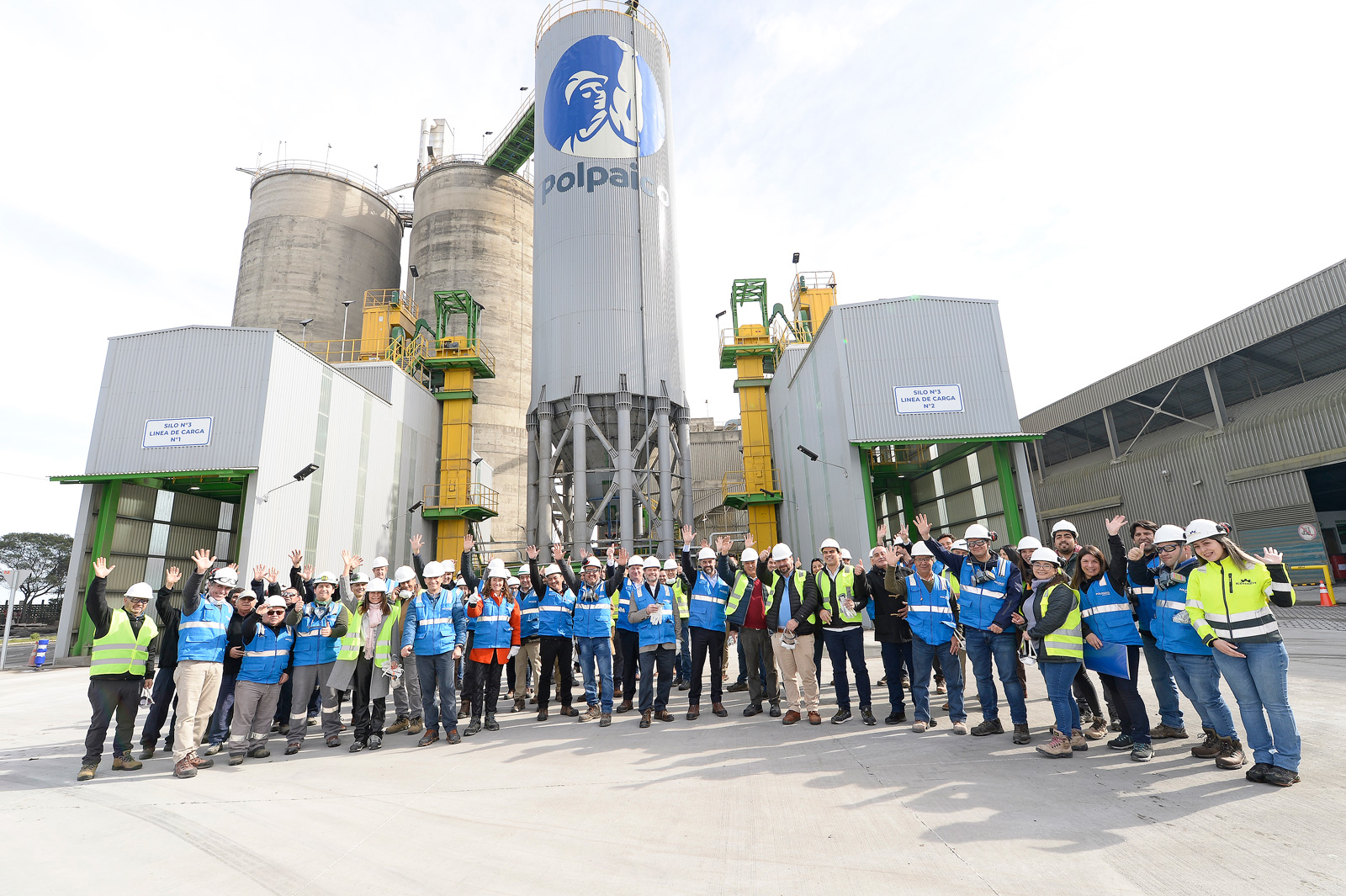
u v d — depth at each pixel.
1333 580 27.75
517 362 47.09
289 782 6.77
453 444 35.12
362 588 9.11
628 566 10.09
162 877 4.32
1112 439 35.41
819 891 3.66
